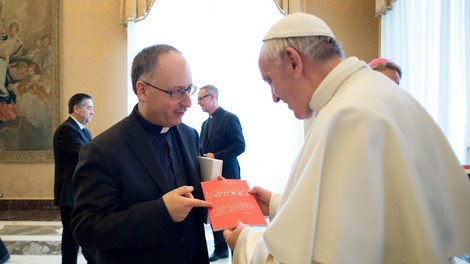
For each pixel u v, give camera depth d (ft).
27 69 18.34
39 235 14.01
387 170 2.84
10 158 18.45
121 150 4.01
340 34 18.24
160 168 4.17
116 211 3.87
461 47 10.28
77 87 18.45
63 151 9.78
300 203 2.88
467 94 10.68
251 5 17.72
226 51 17.63
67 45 18.43
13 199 18.31
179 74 4.01
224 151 11.22
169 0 17.70
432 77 11.69
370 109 2.92
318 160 2.89
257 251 3.31
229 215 4.04
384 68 6.58
